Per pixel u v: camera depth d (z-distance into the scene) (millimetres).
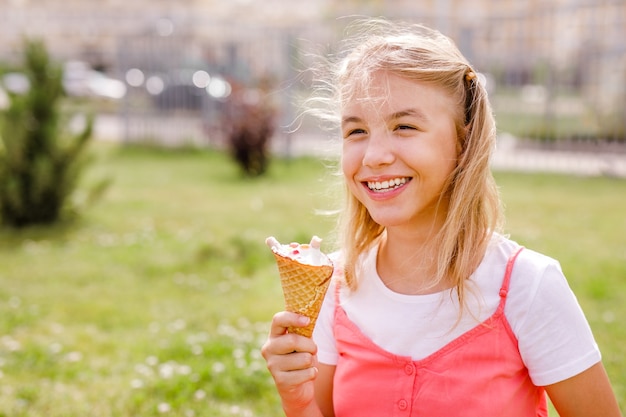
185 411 3531
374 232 2047
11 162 7863
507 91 15039
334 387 1984
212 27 20984
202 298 5430
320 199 9602
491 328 1772
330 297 2039
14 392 3744
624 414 3285
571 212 8602
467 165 1848
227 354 4246
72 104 22531
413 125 1796
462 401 1752
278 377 1774
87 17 27719
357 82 1849
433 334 1818
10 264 6406
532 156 13398
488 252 1855
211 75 16484
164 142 15852
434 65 1828
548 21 16375
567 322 1752
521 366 1797
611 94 13336
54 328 4773
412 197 1824
